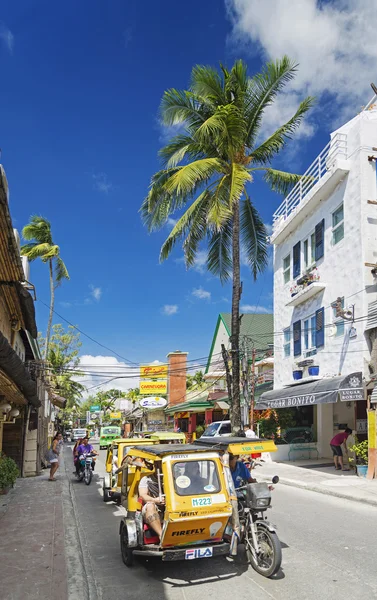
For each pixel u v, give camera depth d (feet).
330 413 73.36
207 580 20.67
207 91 63.52
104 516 36.58
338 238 61.62
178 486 20.57
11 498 43.06
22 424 63.98
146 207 67.92
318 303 65.57
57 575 20.74
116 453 43.73
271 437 74.02
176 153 62.95
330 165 61.62
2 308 38.50
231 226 71.00
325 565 22.24
